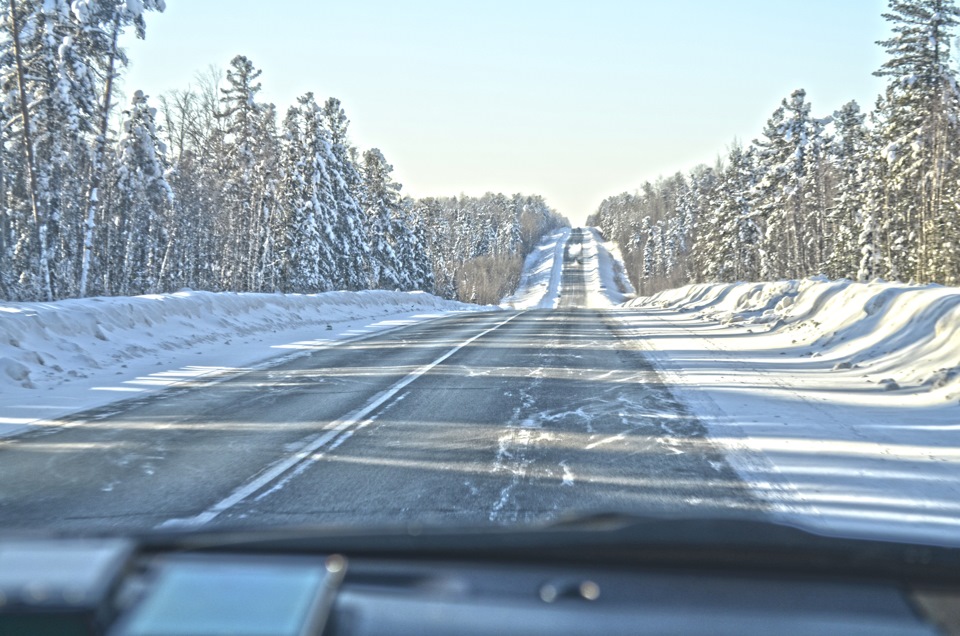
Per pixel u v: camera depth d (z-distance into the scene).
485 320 25.70
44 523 4.82
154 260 47.66
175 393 10.14
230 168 45.34
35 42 29.42
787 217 59.78
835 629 1.25
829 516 4.97
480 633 1.17
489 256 159.38
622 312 31.39
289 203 47.31
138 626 0.98
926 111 39.19
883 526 4.74
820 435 7.54
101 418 8.41
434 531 1.69
